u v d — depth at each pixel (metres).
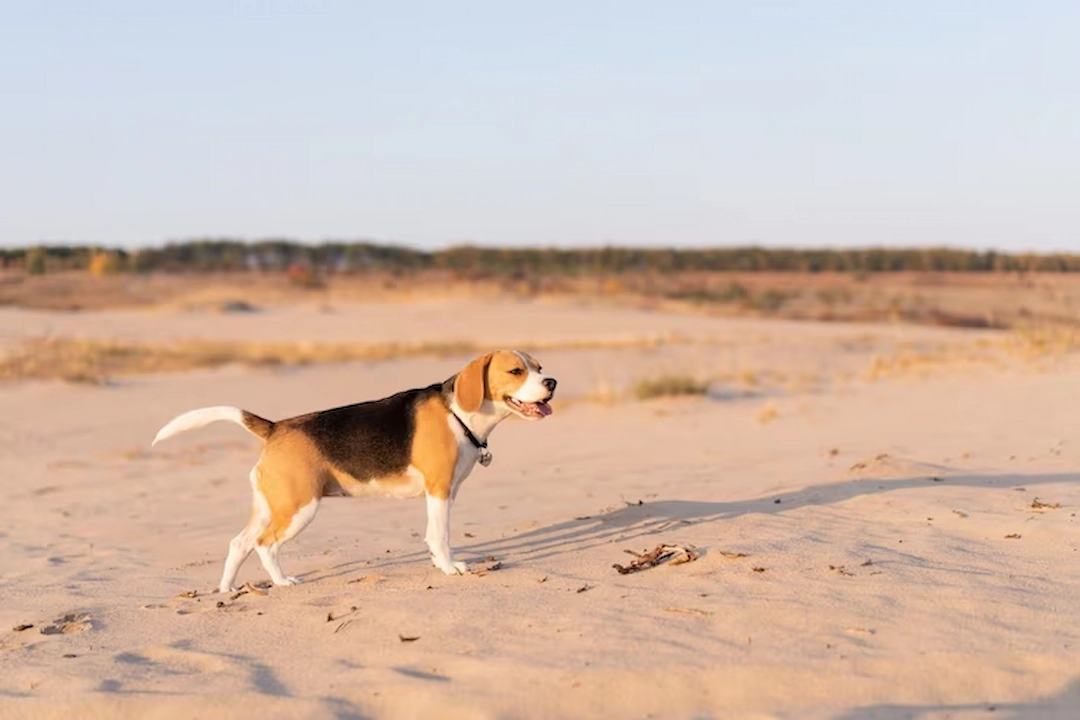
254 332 44.25
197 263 88.50
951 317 49.31
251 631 7.00
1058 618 6.44
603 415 20.19
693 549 8.06
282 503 8.09
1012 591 6.94
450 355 32.50
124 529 11.80
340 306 58.16
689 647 6.14
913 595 6.87
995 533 8.43
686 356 31.14
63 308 54.78
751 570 7.50
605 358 30.56
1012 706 5.45
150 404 22.64
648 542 8.66
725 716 5.45
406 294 64.62
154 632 7.16
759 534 8.55
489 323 47.94
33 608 8.33
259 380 26.31
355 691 5.84
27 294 61.38
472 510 11.65
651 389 22.58
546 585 7.53
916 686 5.66
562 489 12.68
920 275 78.81
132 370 28.09
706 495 11.03
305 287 70.19
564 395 24.11
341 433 8.16
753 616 6.59
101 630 7.34
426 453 8.16
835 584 7.13
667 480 12.84
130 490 14.48
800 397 21.55
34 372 26.39
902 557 7.77
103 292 64.25
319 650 6.53
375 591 7.73
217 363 29.66
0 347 31.95
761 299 61.53
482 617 6.84
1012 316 47.91
